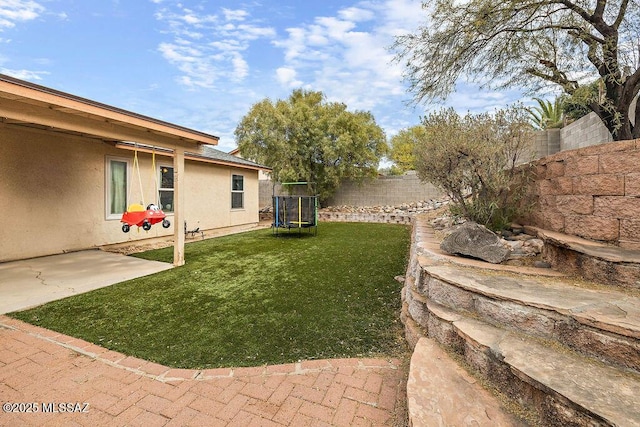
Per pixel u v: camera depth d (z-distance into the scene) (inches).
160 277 182.4
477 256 119.9
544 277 98.5
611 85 159.9
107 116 156.2
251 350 100.8
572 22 154.2
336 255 243.1
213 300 145.3
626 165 96.4
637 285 83.7
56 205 236.2
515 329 79.7
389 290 159.5
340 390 80.9
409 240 313.3
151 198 303.7
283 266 208.8
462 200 171.5
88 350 100.3
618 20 148.6
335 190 569.6
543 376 61.1
